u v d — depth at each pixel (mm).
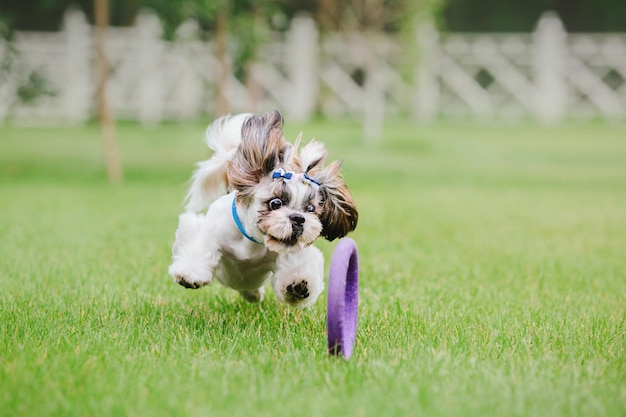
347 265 4953
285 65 25953
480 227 10578
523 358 5137
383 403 4246
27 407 4160
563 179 16219
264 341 5473
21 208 11320
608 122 26609
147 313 6137
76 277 7219
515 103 27047
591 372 4816
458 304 6613
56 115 24969
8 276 7266
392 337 5566
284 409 4160
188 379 4594
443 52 26609
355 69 26000
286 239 5234
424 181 15484
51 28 29719
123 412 4094
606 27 34000
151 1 14516
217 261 5621
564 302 6785
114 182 14289
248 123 5469
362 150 19578
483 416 4109
